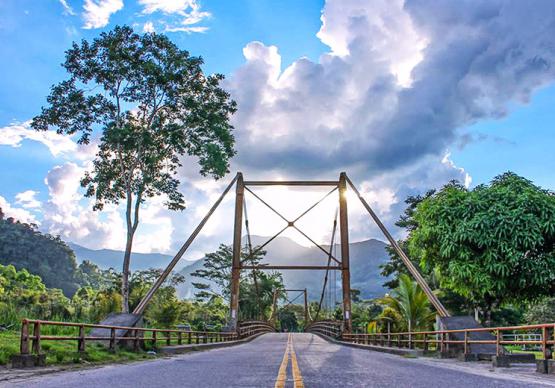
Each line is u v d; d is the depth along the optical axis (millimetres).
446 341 18625
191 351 23875
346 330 44719
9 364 11617
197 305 79000
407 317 35406
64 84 26391
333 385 9141
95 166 28438
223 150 28391
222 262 87938
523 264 18125
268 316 101812
